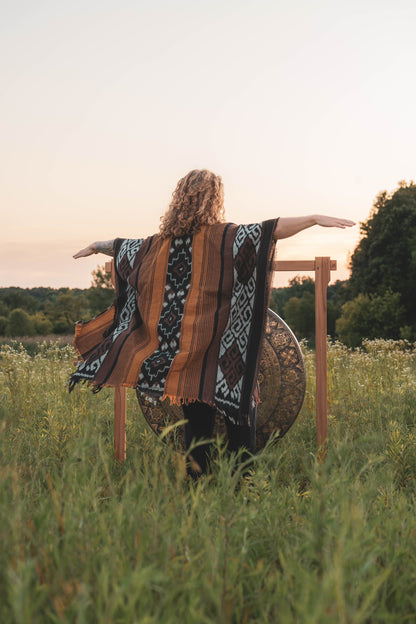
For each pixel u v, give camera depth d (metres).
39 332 54.59
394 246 38.34
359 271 40.78
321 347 4.17
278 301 69.56
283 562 1.82
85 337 4.02
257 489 2.54
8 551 1.72
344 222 3.28
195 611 1.54
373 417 5.05
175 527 1.93
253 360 3.41
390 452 3.64
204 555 1.85
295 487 2.96
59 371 6.60
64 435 3.97
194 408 3.61
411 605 1.84
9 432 3.75
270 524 2.18
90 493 2.17
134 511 1.94
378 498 2.61
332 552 1.77
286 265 4.20
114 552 1.76
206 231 3.56
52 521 2.02
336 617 1.39
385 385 6.18
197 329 3.46
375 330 33.66
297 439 4.63
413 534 2.21
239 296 3.47
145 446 4.22
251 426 3.80
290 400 4.45
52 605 1.58
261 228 3.41
